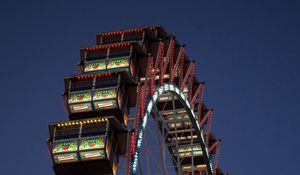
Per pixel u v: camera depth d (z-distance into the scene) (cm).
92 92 6022
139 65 6719
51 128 5712
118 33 7094
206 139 8269
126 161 5672
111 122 5712
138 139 5894
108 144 5600
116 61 6469
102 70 6462
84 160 5559
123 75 6134
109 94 5962
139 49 6631
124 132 5791
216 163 8569
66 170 5600
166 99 7775
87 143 5575
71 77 6131
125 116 6094
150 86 6456
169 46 6969
